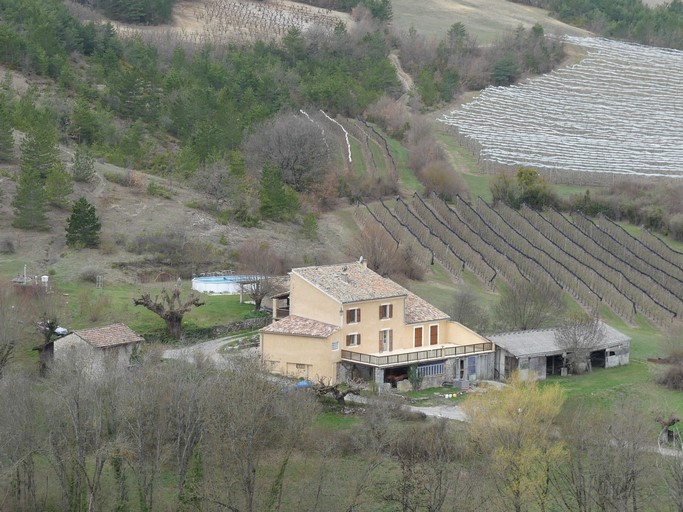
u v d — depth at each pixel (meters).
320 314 122.12
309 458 97.19
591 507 90.06
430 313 127.94
